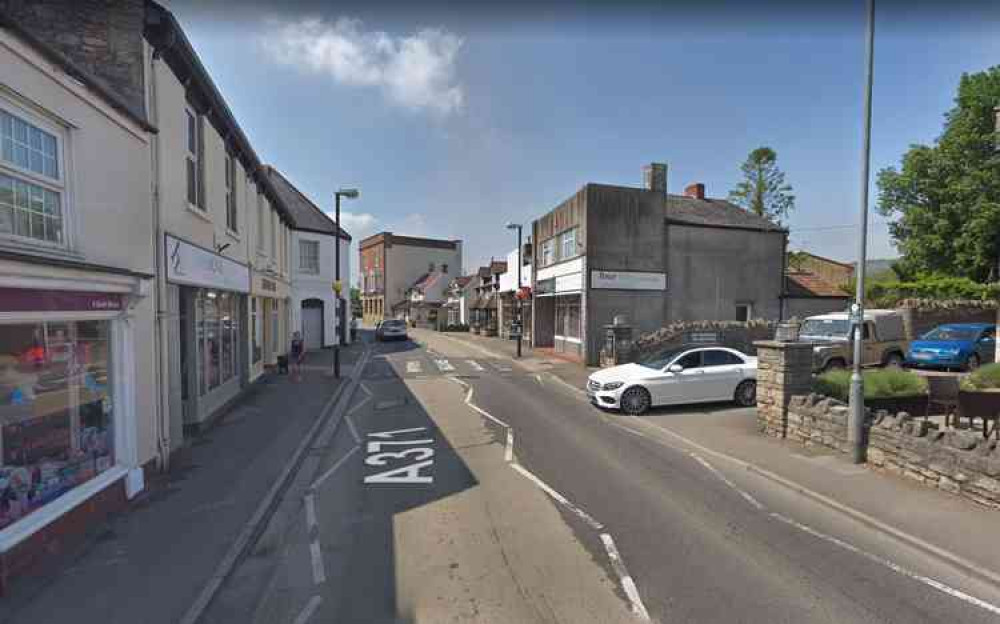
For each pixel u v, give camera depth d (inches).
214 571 161.8
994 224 811.4
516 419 391.5
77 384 193.5
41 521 164.2
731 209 894.4
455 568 166.1
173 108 281.4
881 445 254.8
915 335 684.1
